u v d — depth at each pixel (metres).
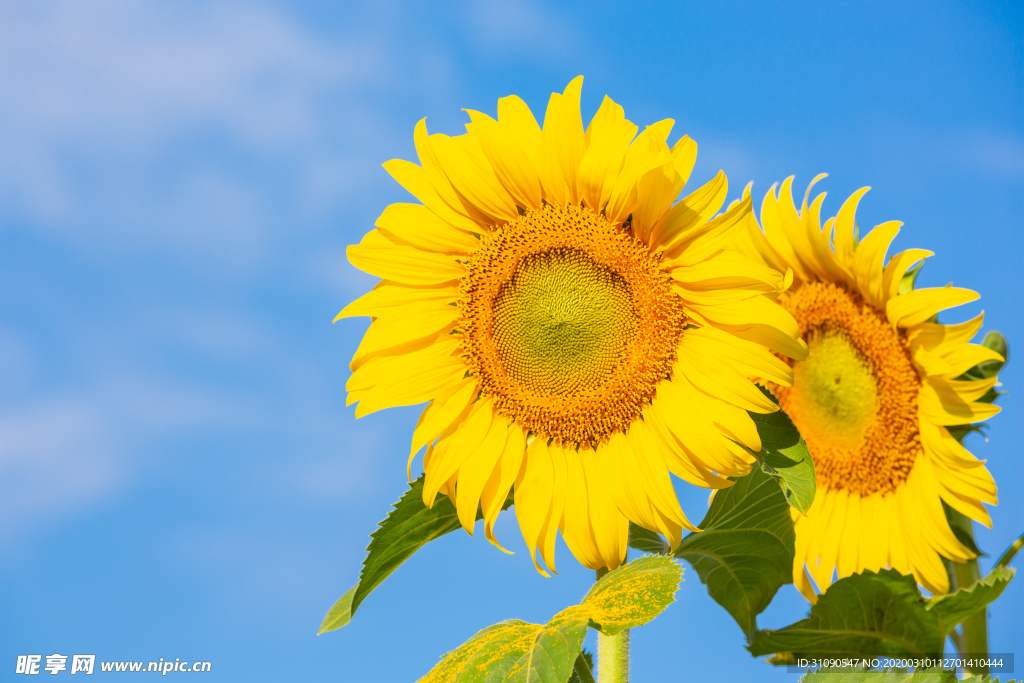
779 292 0.95
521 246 1.00
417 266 1.00
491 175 0.99
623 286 0.99
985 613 1.04
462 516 0.97
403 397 0.99
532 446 1.00
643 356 0.98
